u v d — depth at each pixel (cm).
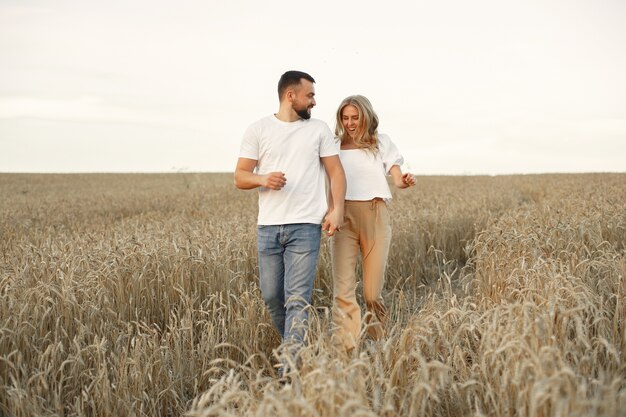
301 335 370
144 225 1005
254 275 599
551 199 1377
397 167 443
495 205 1352
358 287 632
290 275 399
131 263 521
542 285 397
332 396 233
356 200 439
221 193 2327
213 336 407
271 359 427
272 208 398
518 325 303
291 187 395
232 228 789
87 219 1375
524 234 563
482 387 274
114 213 1648
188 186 2997
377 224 441
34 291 407
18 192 3033
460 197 1426
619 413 221
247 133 406
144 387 349
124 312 462
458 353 303
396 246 727
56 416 307
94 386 341
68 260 522
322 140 405
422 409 249
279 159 398
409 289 671
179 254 536
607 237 665
